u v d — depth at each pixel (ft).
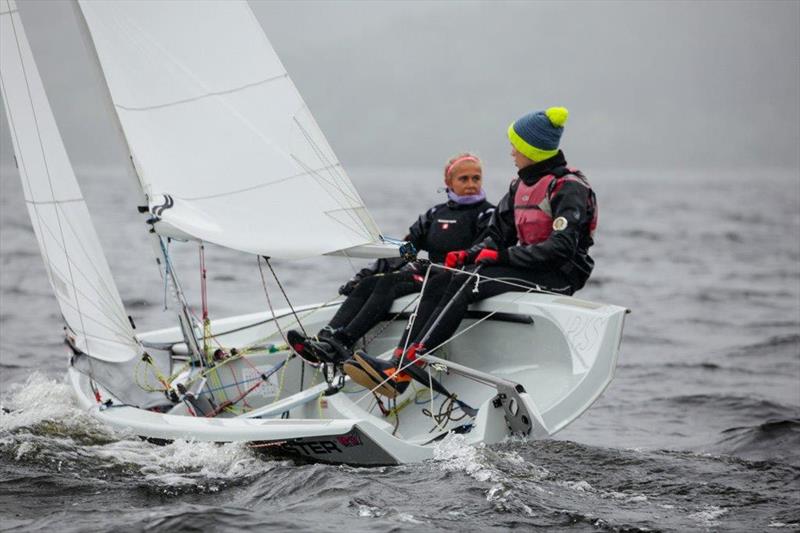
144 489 49.55
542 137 63.10
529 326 62.44
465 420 60.64
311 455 54.70
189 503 47.73
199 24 61.26
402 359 58.80
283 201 61.05
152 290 140.46
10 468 52.24
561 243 61.46
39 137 63.10
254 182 61.11
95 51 61.77
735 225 314.14
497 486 48.83
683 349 108.17
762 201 485.56
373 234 61.00
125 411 58.85
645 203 457.27
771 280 176.76
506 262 62.54
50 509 46.83
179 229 59.93
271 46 61.00
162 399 67.10
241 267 170.71
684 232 284.61
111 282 61.98
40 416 59.11
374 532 42.98
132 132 61.31
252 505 47.42
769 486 52.44
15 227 247.50
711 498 49.93
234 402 65.26
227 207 60.80
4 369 86.79
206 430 54.75
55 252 64.28
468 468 51.65
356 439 52.19
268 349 66.44
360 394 64.08
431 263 62.75
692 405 80.84
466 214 68.69
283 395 66.18
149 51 61.11
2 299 129.70
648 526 44.98
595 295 154.30
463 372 57.26
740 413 78.02
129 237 224.74
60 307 65.82
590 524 44.86
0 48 63.26
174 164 61.00
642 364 99.35
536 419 54.85
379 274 67.31
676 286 166.20
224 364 66.39
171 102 61.31
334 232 60.75
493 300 63.26
